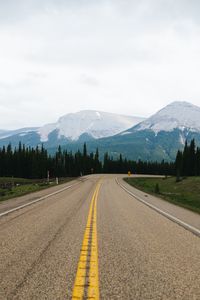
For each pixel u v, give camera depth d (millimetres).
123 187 39344
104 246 7523
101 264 5977
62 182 49875
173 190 47469
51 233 9070
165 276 5309
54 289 4602
